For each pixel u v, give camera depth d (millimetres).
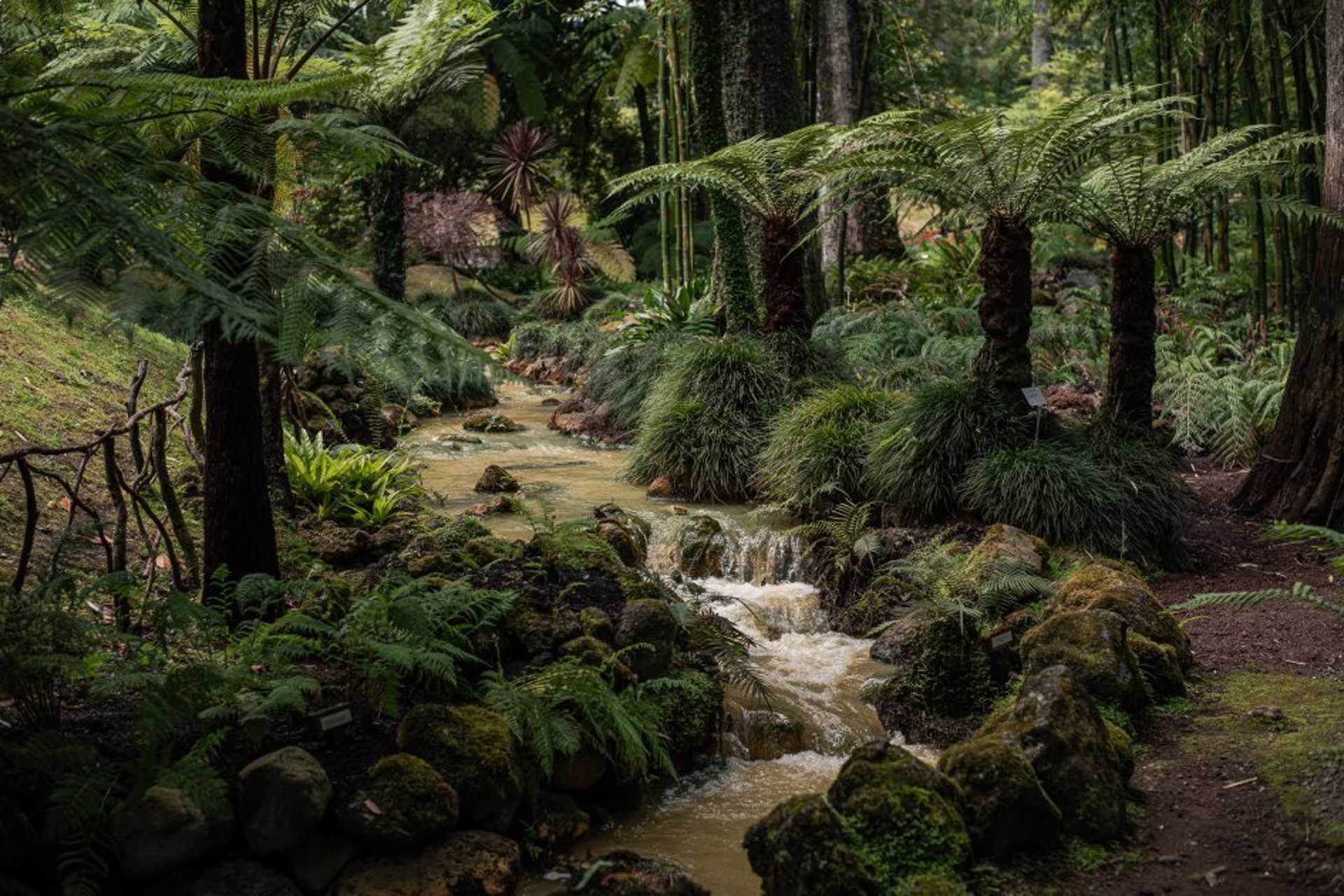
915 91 17703
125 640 3826
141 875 3207
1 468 5898
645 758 4117
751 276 10367
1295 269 10438
